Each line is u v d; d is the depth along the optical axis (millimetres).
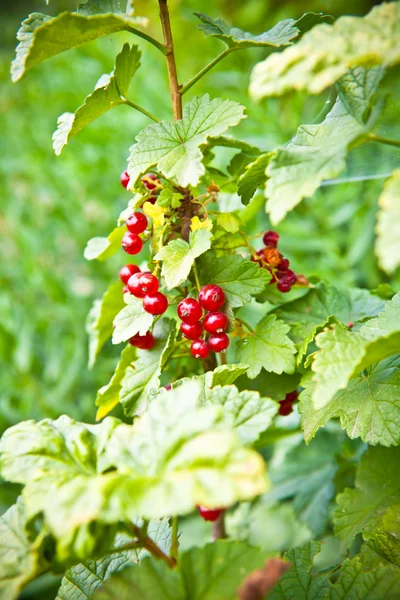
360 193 587
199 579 264
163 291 349
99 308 383
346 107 294
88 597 302
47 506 248
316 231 603
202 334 327
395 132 366
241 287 322
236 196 385
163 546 312
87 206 680
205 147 341
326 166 265
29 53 288
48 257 679
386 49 246
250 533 457
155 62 745
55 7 932
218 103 316
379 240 234
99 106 325
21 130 783
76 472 270
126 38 776
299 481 454
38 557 262
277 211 265
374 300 368
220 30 332
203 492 237
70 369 589
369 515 330
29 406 580
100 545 264
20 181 736
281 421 431
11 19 979
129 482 246
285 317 365
